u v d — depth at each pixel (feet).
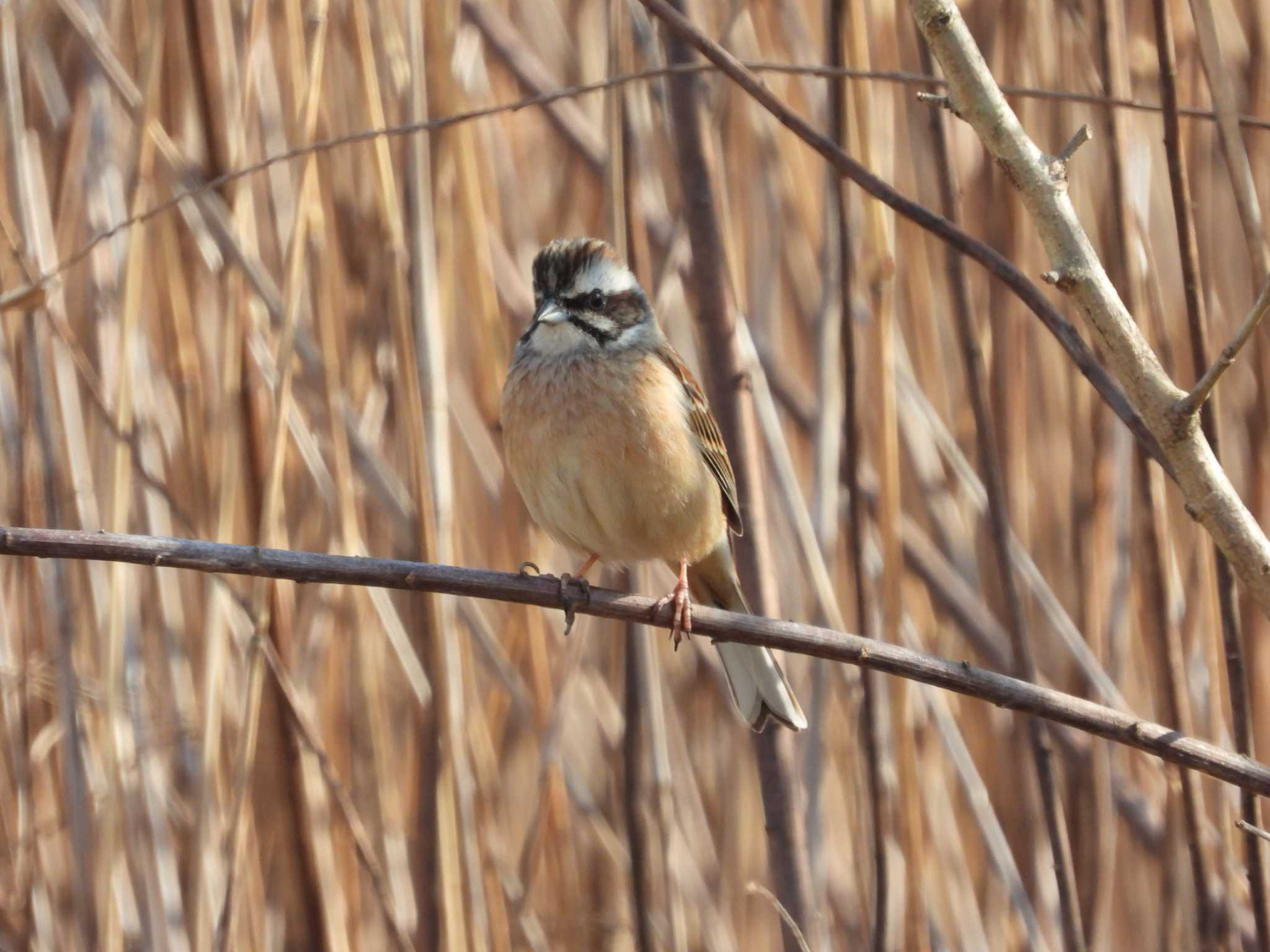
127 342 26.66
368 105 27.71
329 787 28.22
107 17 32.14
